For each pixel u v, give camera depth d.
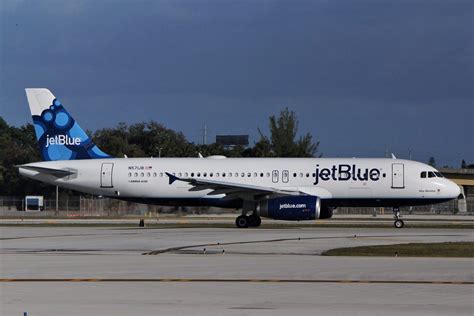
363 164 155.38
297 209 145.88
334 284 63.03
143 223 158.62
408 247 97.75
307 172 156.00
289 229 143.38
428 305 52.69
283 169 157.12
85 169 163.75
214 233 129.88
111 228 149.38
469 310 50.72
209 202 159.88
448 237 119.62
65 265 76.81
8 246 102.25
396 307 51.84
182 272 70.94
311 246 101.88
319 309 51.00
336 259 83.44
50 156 167.50
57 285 62.19
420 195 153.38
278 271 71.75
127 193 163.00
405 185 153.50
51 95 168.00
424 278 67.25
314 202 146.00
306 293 58.03
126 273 70.12
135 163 163.25
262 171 157.75
